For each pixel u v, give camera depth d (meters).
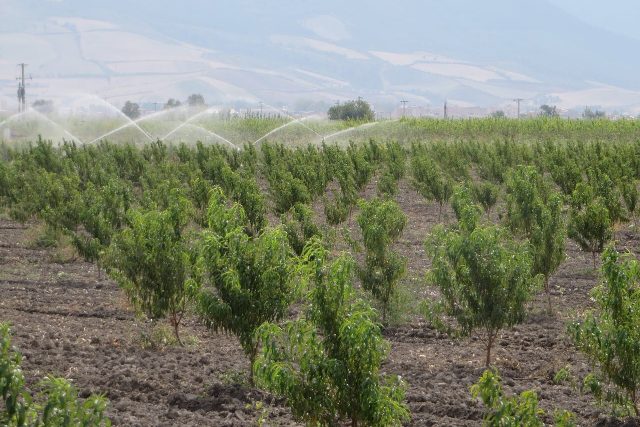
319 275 10.11
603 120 62.88
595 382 11.64
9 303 19.27
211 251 12.84
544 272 17.91
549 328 17.22
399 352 15.82
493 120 64.81
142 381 13.44
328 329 9.94
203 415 12.23
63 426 7.80
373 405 9.48
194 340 16.33
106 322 17.89
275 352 9.92
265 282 12.68
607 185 24.86
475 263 13.90
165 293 15.48
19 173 34.38
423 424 11.80
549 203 18.34
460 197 21.31
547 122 62.59
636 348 11.10
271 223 28.83
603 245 22.38
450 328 14.70
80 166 39.22
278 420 11.91
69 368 14.11
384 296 17.30
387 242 17.42
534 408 8.90
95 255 21.45
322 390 9.70
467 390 13.32
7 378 7.77
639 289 11.38
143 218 15.64
